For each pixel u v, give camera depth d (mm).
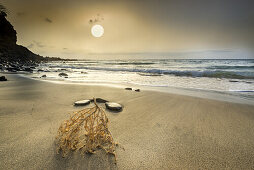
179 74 14695
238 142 2012
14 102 3674
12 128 2191
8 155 1556
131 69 19719
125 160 1559
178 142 1969
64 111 3059
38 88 6004
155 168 1464
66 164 1452
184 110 3441
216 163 1571
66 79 10711
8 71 16391
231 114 3223
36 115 2779
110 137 1787
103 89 5969
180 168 1479
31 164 1439
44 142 1812
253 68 19203
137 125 2504
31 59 66125
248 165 1555
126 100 4309
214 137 2141
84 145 1736
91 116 1782
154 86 7723
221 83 8930
